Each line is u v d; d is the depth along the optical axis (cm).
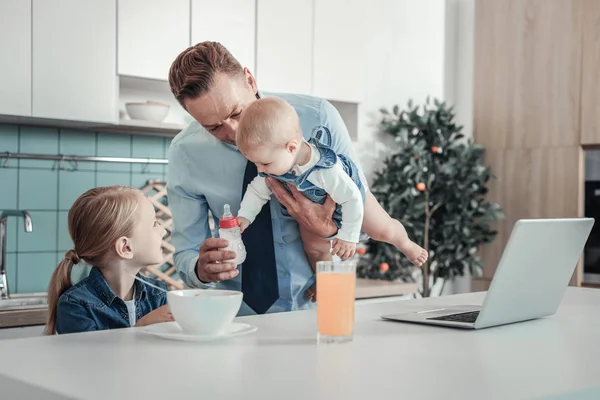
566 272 138
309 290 186
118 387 79
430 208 400
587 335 119
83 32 285
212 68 157
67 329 162
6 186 304
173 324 121
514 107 429
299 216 167
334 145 181
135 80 317
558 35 407
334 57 367
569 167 403
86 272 207
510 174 430
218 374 86
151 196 342
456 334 118
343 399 74
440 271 405
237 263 162
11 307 261
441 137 402
